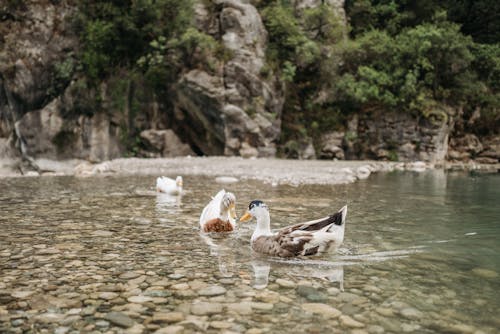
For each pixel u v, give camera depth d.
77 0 26.19
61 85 26.28
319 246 5.04
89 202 9.19
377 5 33.31
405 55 28.28
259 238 5.29
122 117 26.56
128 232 6.26
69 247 5.34
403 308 3.47
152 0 25.38
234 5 25.98
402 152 27.03
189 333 2.98
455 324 3.18
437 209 8.53
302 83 29.19
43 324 3.11
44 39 26.05
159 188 10.95
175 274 4.30
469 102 29.42
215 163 20.17
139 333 2.97
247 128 24.97
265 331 3.03
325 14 28.86
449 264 4.73
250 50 25.73
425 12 33.34
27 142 26.41
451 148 29.23
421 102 26.89
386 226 6.81
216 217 6.28
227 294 3.75
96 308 3.41
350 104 28.44
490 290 3.91
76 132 26.33
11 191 11.12
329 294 3.78
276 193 10.63
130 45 26.75
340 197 10.07
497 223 7.08
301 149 27.25
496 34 34.28
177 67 25.31
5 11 26.00
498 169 22.53
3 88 26.88
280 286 3.97
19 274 4.25
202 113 25.59
